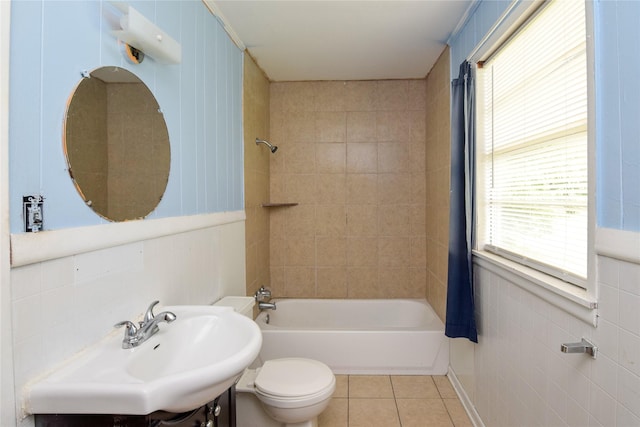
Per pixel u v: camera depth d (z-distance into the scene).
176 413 0.97
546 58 1.39
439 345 2.52
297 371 1.77
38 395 0.79
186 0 1.64
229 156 2.20
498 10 1.63
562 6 1.27
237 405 1.74
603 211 0.98
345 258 3.28
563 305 1.16
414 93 3.21
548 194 1.38
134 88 1.22
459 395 2.25
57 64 0.89
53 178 0.87
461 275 2.00
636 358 0.88
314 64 2.86
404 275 3.24
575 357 1.12
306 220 3.29
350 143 3.25
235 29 2.23
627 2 0.88
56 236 0.87
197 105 1.75
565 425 1.17
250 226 2.63
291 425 1.68
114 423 0.82
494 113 1.86
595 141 0.99
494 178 1.87
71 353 0.93
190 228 1.62
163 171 1.41
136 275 1.22
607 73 0.95
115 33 1.10
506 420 1.62
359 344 2.52
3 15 0.73
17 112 0.78
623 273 0.92
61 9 0.90
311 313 3.16
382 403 2.19
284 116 3.27
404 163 3.22
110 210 1.09
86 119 0.99
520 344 1.48
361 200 3.26
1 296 0.73
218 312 1.29
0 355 0.73
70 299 0.93
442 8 1.99
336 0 1.92
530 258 1.49
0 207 0.73
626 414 0.91
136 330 1.04
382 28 2.24
